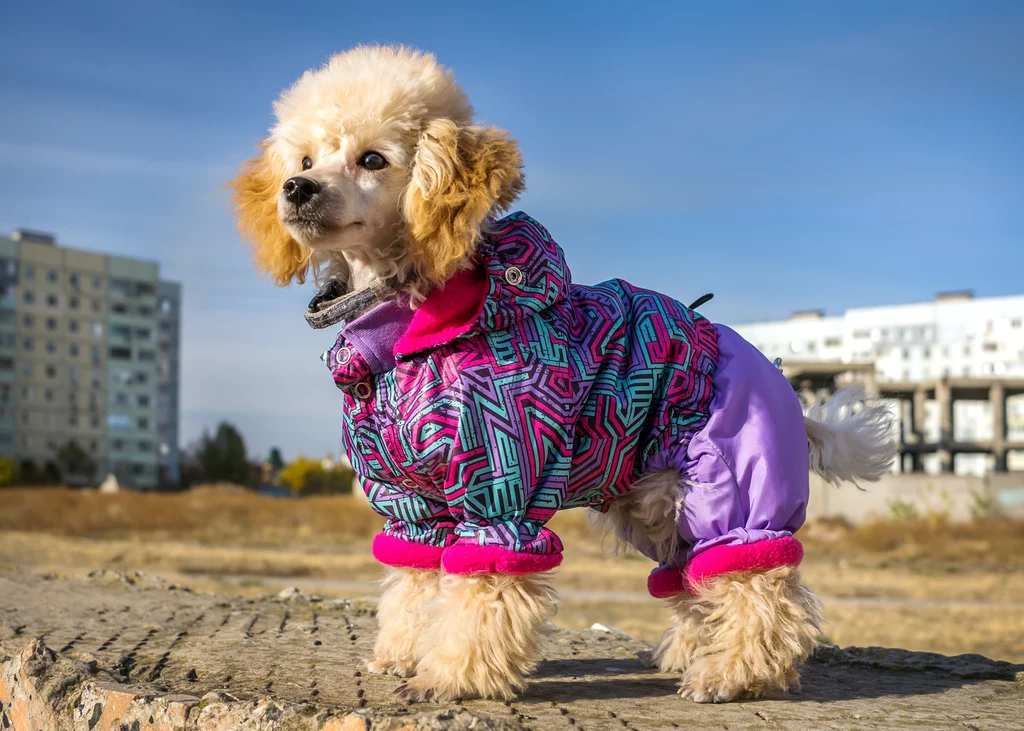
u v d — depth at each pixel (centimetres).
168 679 79
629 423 78
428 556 80
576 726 66
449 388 73
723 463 79
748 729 67
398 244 76
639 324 81
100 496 902
